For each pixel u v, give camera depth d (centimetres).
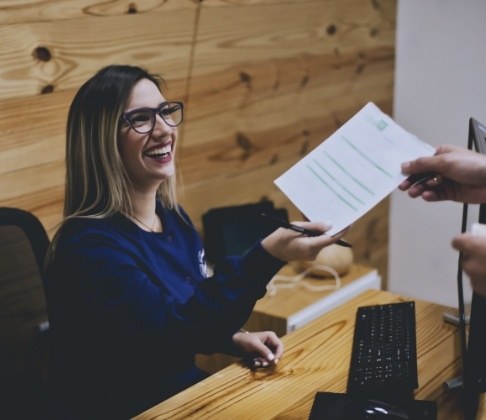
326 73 319
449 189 142
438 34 340
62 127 219
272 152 300
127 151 166
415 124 358
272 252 144
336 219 136
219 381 154
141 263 165
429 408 137
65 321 163
